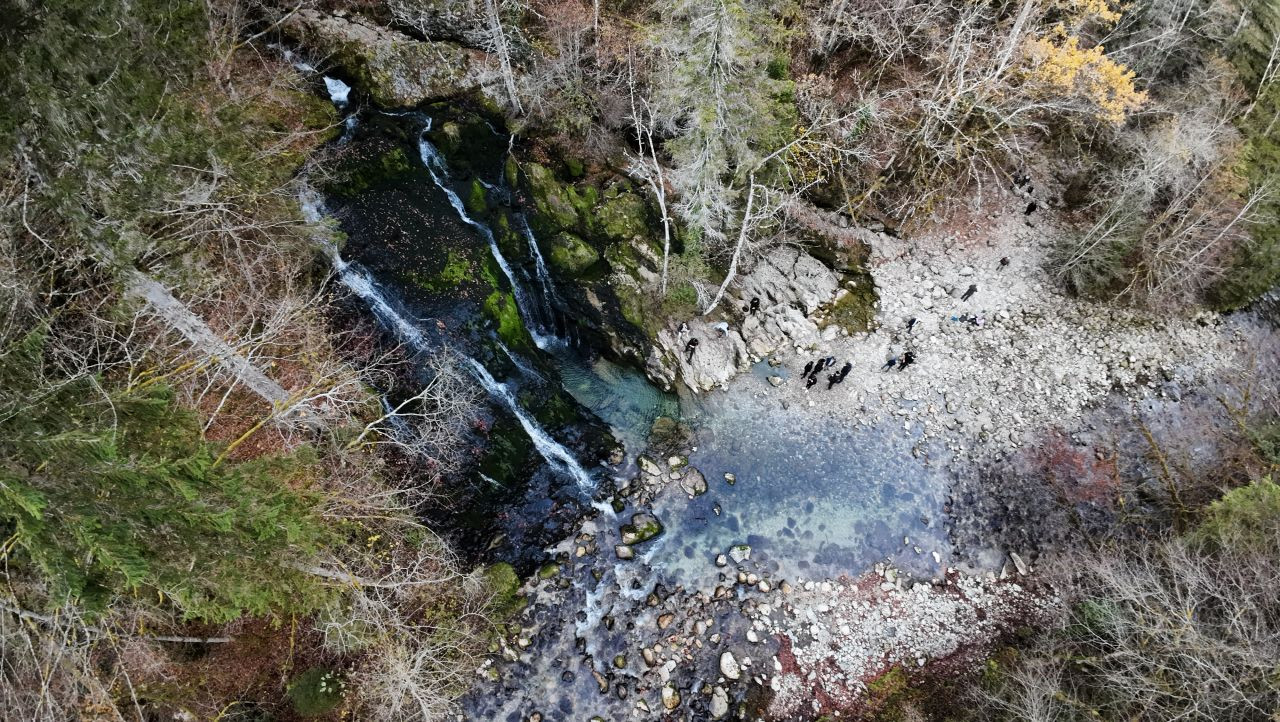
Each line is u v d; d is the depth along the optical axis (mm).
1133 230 25016
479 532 20875
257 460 11516
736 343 25125
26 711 10406
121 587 9852
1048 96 25156
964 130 26219
